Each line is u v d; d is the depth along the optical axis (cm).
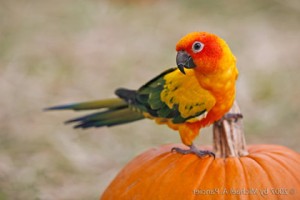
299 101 1347
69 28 1730
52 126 1244
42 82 1416
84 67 1506
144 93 740
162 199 632
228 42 1645
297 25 1750
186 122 688
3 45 1580
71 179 1067
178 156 671
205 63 652
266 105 1334
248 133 1239
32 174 1052
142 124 1277
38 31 1702
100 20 1800
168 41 1673
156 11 1891
